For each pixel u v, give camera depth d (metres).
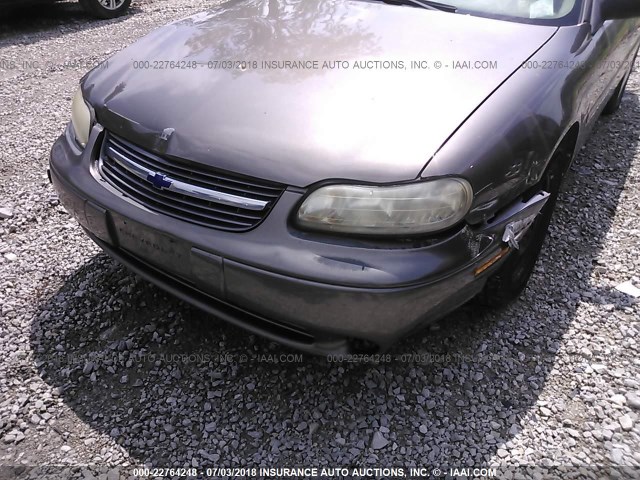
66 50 5.76
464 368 2.15
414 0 2.59
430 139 1.74
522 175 1.92
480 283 1.91
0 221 2.97
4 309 2.39
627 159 3.76
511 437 1.90
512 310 2.44
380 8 2.52
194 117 1.89
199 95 1.97
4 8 6.75
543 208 2.38
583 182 3.47
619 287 2.59
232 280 1.75
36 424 1.92
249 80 2.00
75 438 1.88
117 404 2.00
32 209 3.09
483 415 1.98
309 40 2.22
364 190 1.66
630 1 2.66
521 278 2.40
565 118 2.17
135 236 1.94
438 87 1.94
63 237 2.87
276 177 1.71
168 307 2.41
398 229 1.67
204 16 2.63
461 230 1.74
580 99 2.38
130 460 1.82
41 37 6.19
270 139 1.77
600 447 1.87
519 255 2.26
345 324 1.71
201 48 2.25
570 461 1.82
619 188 3.41
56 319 2.35
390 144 1.72
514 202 1.96
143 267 2.10
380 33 2.27
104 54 5.62
